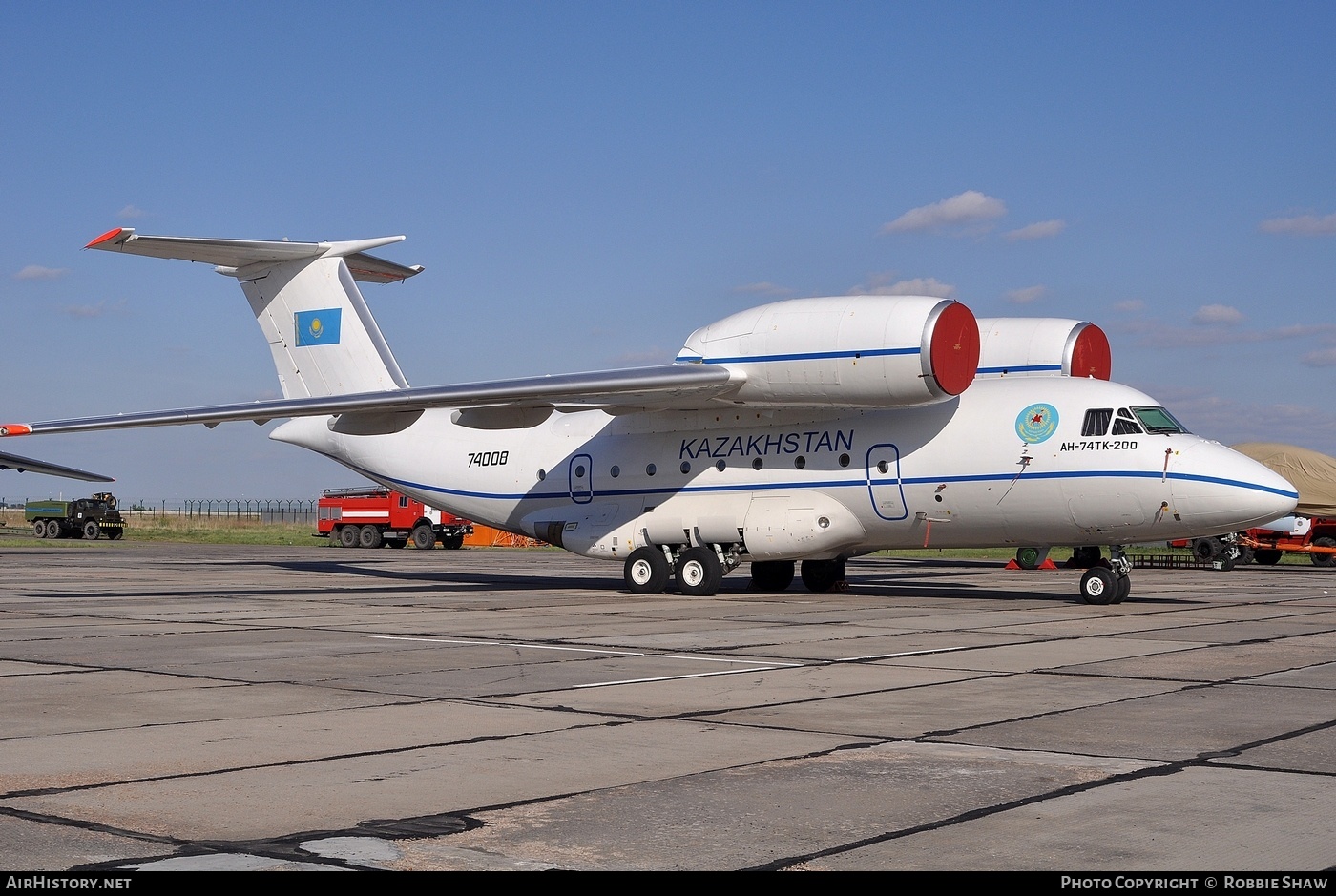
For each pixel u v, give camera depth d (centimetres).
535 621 1680
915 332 1870
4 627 1597
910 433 2052
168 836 580
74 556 4156
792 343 1969
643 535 2266
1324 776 706
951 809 631
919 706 952
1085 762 742
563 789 673
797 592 2366
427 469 2597
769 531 2131
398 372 2550
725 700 979
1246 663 1220
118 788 673
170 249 2317
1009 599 2136
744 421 2214
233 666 1190
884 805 639
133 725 865
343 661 1227
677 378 1938
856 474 2081
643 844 569
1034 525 1989
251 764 735
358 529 5509
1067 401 1959
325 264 2589
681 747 789
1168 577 3216
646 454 2300
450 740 813
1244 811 627
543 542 2464
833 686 1059
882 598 2155
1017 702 970
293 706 950
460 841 574
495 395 2042
